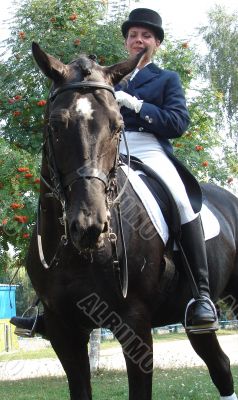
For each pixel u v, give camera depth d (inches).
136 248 162.9
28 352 862.5
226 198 220.7
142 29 195.5
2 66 430.0
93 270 156.7
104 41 419.8
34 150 409.1
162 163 182.9
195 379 415.8
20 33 426.0
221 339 984.3
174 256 180.5
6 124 424.5
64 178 146.7
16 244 384.2
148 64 194.7
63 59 416.8
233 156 503.5
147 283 163.9
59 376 500.1
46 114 157.6
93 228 135.7
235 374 433.1
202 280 176.9
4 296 886.4
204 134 455.2
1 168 355.9
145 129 186.7
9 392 398.9
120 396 361.7
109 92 150.8
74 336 166.9
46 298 165.0
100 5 447.2
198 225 179.8
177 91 186.9
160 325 185.5
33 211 355.6
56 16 431.5
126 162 177.2
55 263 159.0
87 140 142.0
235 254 212.2
